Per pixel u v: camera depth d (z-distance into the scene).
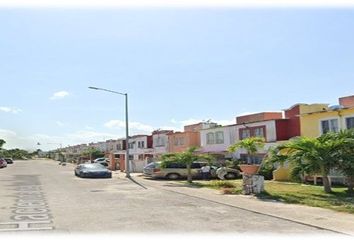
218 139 47.38
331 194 20.36
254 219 13.46
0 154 120.19
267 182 29.38
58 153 160.62
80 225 12.52
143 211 15.51
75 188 27.08
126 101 43.22
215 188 26.23
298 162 21.06
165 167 35.56
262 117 43.16
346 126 28.89
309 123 32.03
